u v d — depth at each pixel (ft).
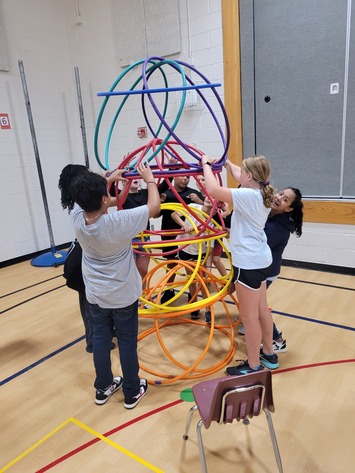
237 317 9.20
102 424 5.76
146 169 5.57
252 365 6.56
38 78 15.42
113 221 5.03
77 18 15.76
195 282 8.45
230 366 7.13
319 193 11.69
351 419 5.53
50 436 5.56
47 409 6.20
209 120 13.23
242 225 5.95
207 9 12.30
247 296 6.10
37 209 15.93
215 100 12.89
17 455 5.23
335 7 10.16
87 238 5.08
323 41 10.55
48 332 8.99
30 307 10.50
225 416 4.07
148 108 14.75
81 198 4.85
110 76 15.61
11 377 7.20
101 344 5.99
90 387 6.78
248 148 12.63
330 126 10.99
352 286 10.49
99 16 15.16
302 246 12.17
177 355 7.68
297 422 5.52
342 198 11.29
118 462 4.99
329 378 6.52
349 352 7.30
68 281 6.98
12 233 15.02
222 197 5.69
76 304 10.57
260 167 5.76
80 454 5.17
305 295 10.05
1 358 7.91
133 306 5.73
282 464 4.80
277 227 6.75
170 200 9.39
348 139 10.78
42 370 7.39
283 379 6.55
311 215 11.69
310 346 7.59
